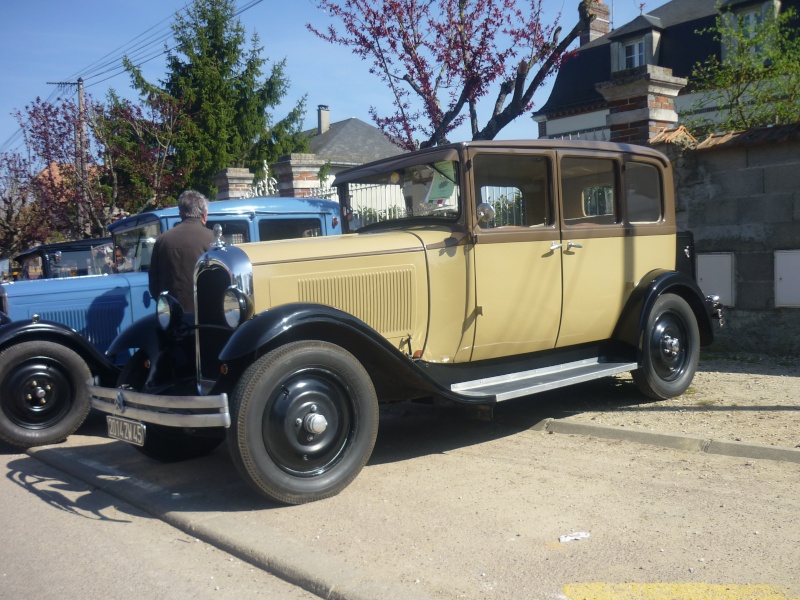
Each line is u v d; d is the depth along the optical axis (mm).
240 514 3943
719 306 6426
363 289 4637
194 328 4711
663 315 5879
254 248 4539
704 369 6895
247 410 3822
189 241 5625
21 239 18344
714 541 3293
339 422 4172
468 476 4406
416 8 9000
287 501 3988
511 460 4684
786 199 7000
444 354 4969
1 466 5418
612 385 6492
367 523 3719
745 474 4133
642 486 4047
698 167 7574
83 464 5184
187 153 23188
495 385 5023
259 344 3832
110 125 16328
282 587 3180
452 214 5004
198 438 5219
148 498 4320
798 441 4508
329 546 3445
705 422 5125
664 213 6160
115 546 3721
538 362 5465
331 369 4094
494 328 5074
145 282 6914
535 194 5270
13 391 5656
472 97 9047
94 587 3248
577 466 4473
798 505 3648
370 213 5785
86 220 16203
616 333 5840
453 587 2971
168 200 16594
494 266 5027
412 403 6527
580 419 5457
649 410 5625
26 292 6418
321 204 7930
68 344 5852
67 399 5840
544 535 3459
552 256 5297
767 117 9688
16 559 3604
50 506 4410
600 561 3152
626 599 2812
